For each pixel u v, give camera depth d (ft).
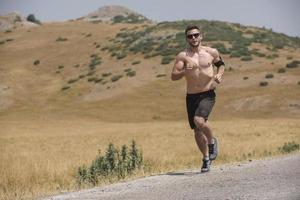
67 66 542.57
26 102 447.01
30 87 487.61
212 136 36.04
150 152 92.68
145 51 527.40
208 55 35.76
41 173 55.11
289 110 354.54
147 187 31.01
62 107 425.28
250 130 196.13
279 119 321.32
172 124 314.35
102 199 28.53
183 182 31.53
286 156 45.75
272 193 25.55
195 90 35.76
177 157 72.90
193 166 48.44
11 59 588.09
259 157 52.54
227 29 585.22
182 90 428.97
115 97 432.25
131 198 27.76
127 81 460.14
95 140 182.60
